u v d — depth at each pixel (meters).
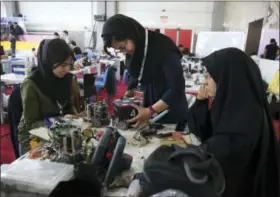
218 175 0.74
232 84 1.00
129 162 0.98
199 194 0.69
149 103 1.64
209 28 8.62
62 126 1.05
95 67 5.27
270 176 1.02
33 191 0.79
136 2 8.78
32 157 1.02
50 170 0.87
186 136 1.31
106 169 0.94
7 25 8.73
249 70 1.01
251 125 0.93
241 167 0.95
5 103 3.48
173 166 0.74
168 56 1.44
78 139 1.01
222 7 8.30
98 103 1.49
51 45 1.39
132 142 1.21
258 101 0.99
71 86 1.69
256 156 0.97
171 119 1.48
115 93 4.00
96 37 9.28
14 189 0.81
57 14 9.47
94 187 0.80
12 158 2.60
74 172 0.85
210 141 0.98
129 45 1.39
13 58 4.25
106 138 1.00
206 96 1.29
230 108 0.98
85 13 9.31
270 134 1.02
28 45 7.13
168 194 0.68
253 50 5.32
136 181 0.85
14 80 3.31
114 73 4.07
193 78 3.36
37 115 1.45
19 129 1.41
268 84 3.90
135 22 1.42
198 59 3.98
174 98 1.42
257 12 7.90
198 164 0.72
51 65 1.42
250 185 0.99
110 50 1.53
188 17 8.66
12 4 9.51
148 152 1.13
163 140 1.26
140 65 1.50
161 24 8.84
